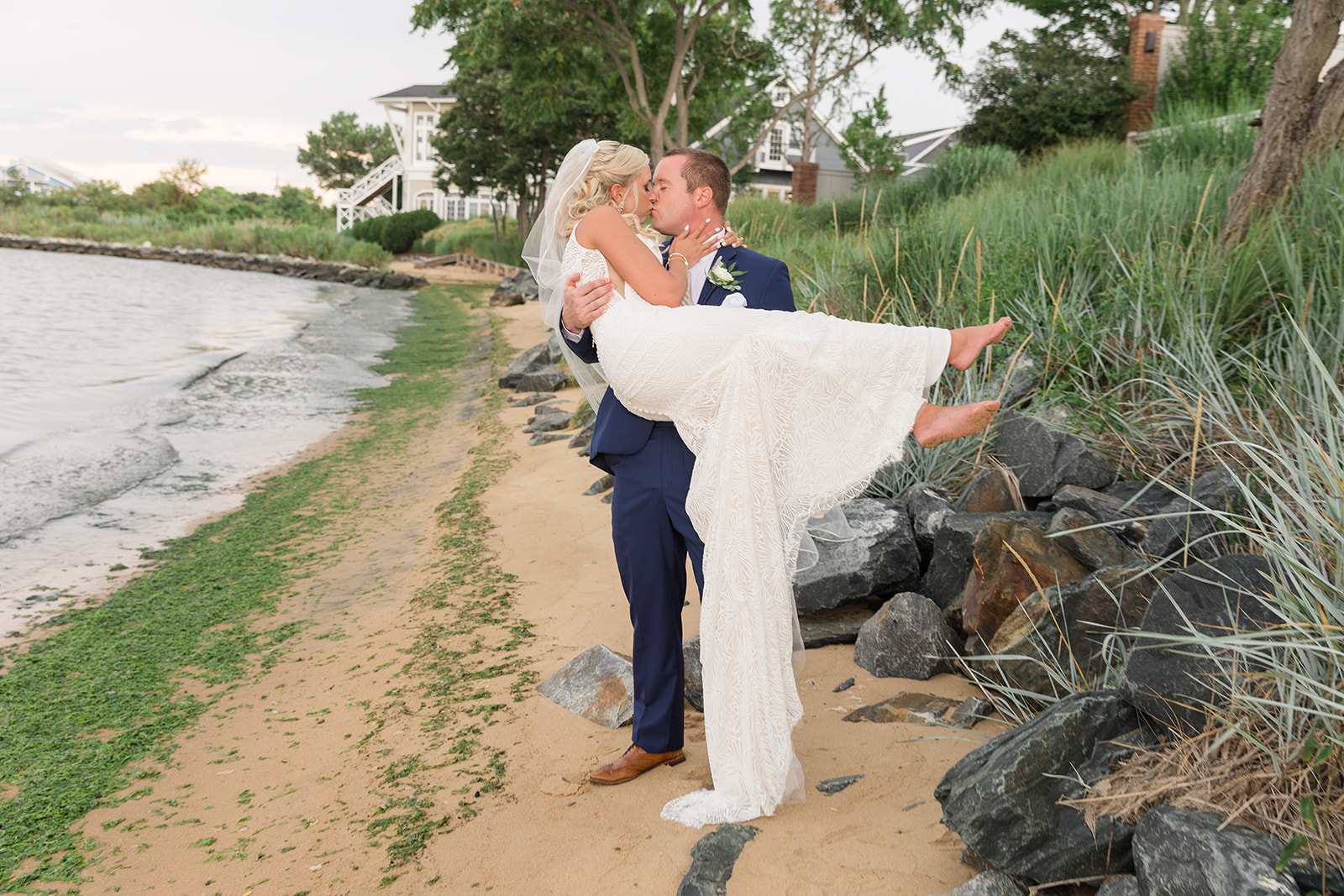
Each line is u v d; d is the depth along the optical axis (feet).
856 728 10.27
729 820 8.47
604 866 8.11
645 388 8.51
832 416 8.39
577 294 8.64
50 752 11.82
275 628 16.02
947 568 12.61
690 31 64.59
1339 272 15.57
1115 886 6.45
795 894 7.29
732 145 87.30
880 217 41.68
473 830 8.99
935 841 7.83
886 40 68.69
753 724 8.44
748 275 9.24
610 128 123.24
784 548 8.61
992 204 27.27
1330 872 5.58
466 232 178.09
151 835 9.68
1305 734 6.50
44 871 9.08
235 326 71.82
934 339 8.27
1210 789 6.43
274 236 160.97
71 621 16.70
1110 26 79.56
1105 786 6.95
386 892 8.14
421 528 21.24
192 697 13.38
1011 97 59.21
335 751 11.21
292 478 27.58
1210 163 31.78
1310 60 18.35
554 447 27.32
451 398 40.40
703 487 8.53
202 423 35.65
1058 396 16.28
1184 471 13.51
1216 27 52.08
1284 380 13.46
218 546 21.15
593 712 11.26
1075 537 11.53
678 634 9.69
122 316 74.79
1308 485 8.43
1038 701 9.98
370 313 85.87
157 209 224.74
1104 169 38.83
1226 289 16.98
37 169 380.17
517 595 15.92
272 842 9.25
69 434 32.78
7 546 21.08
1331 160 18.52
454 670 13.14
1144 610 9.72
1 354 50.21
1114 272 19.21
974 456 15.66
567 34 66.49
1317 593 6.84
